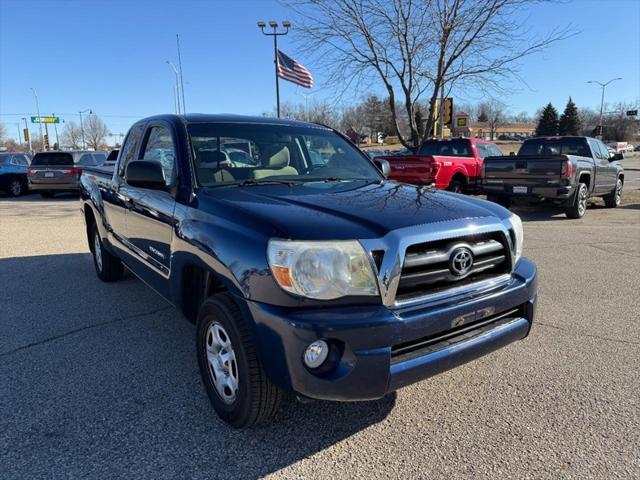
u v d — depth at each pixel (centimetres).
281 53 2095
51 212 1357
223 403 291
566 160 1062
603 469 252
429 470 253
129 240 452
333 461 261
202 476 250
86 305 515
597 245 811
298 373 237
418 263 255
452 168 1291
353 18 1421
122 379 351
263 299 245
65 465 258
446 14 1348
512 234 304
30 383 346
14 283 601
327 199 299
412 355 254
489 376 351
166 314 486
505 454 265
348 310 239
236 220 273
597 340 412
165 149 388
